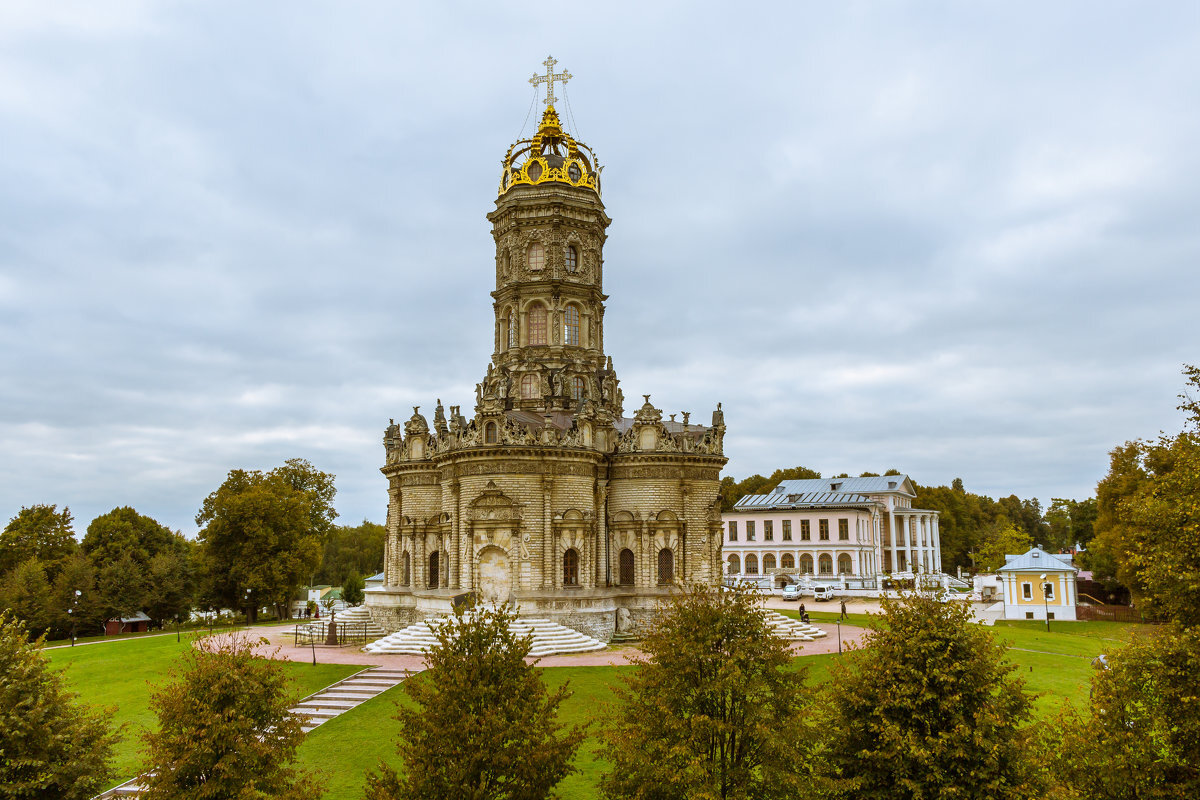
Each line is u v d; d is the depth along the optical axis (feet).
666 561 256.73
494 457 241.96
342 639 260.42
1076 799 83.41
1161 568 97.91
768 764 87.97
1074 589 307.99
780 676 93.71
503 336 290.76
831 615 306.96
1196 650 88.63
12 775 97.35
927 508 612.70
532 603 233.76
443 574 257.55
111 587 350.02
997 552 497.46
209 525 353.31
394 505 288.92
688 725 88.99
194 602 396.37
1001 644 89.25
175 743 88.99
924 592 94.38
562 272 282.97
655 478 258.37
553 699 96.89
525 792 88.94
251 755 90.43
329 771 128.36
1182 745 87.92
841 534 475.72
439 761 88.22
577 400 277.44
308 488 442.09
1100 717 94.38
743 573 482.69
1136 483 307.37
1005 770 83.20
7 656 102.78
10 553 356.18
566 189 286.87
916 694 86.58
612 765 126.62
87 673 217.97
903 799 85.15
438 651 95.40
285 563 355.56
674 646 92.53
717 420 270.67
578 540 244.22
